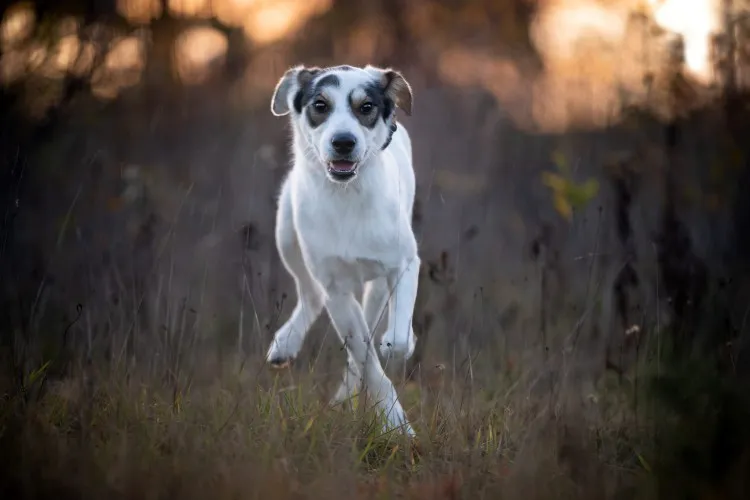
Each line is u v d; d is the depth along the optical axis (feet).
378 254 31.53
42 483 24.54
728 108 44.24
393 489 25.67
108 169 53.01
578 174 58.54
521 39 90.79
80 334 37.55
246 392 30.66
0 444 26.48
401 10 89.04
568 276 42.32
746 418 25.23
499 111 76.33
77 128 55.98
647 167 46.26
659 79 45.60
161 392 31.17
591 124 69.62
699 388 26.37
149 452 25.95
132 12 64.13
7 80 50.42
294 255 35.42
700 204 45.44
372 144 31.27
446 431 29.48
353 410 29.84
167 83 67.97
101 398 30.07
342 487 24.88
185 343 34.91
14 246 42.52
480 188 57.47
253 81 80.28
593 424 29.99
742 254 41.75
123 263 41.98
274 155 54.39
